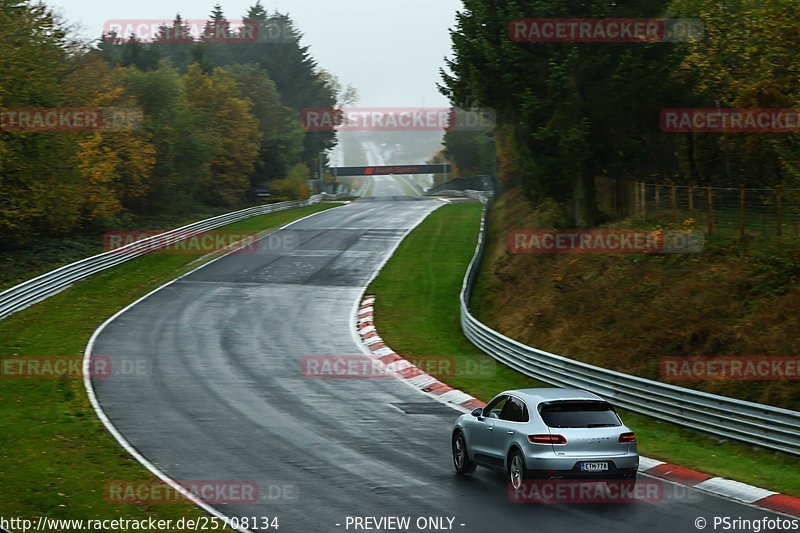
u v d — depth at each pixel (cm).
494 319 6769
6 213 7931
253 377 4853
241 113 16862
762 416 3334
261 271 8950
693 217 5991
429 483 2752
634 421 3975
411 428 3691
